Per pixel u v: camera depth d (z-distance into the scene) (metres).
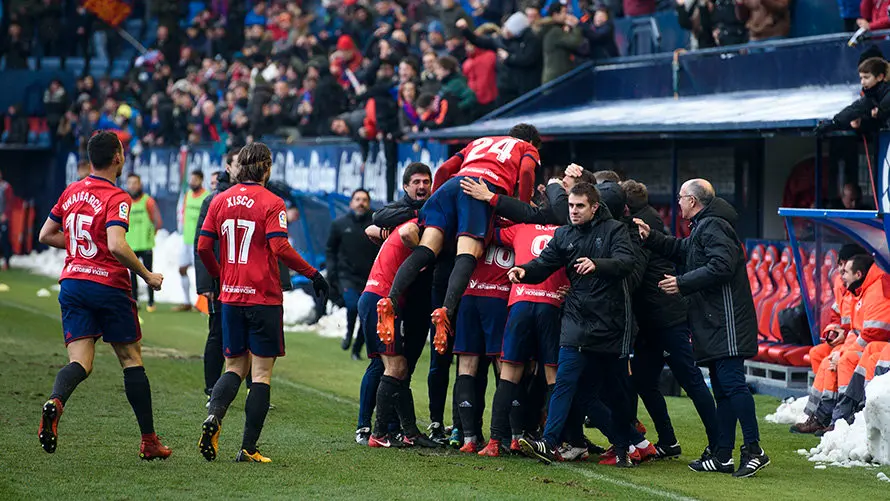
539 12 58.97
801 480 25.42
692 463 26.52
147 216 60.31
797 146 47.72
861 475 26.11
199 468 24.98
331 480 24.11
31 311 60.59
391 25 72.56
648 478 25.31
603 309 25.59
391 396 28.23
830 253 37.31
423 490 23.28
